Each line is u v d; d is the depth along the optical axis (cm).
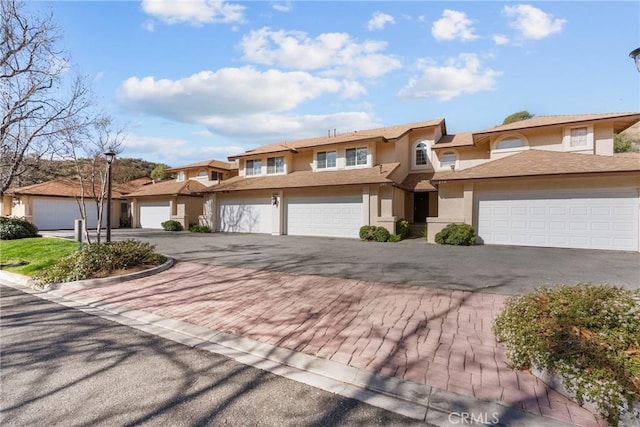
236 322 532
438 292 657
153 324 541
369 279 774
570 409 286
